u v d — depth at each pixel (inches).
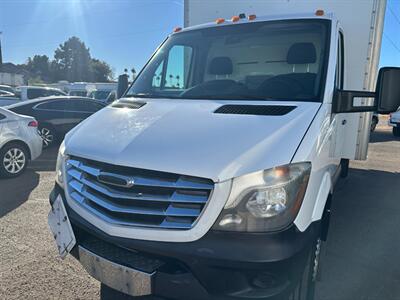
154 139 92.3
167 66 144.8
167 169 82.7
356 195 239.9
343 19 165.6
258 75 129.1
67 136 114.2
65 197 104.3
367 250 156.3
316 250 105.0
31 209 196.5
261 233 78.5
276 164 81.0
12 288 123.3
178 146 87.5
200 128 93.4
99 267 93.6
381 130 781.9
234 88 123.7
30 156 277.0
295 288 85.4
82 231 100.3
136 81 145.1
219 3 198.8
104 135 102.5
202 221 79.4
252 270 76.7
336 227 181.8
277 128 90.2
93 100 415.5
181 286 81.7
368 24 161.2
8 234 164.4
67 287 124.7
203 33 147.8
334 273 136.3
